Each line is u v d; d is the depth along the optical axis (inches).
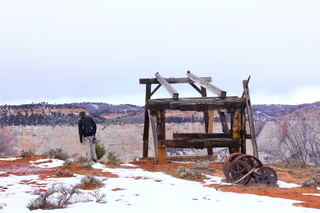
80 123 556.7
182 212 236.4
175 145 605.3
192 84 850.1
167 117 4724.4
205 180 417.7
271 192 335.3
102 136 4205.2
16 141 3991.1
